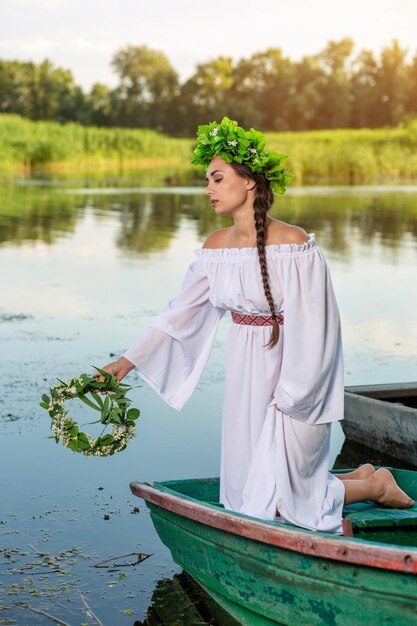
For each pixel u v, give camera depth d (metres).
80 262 14.63
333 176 39.62
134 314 10.56
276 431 4.13
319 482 4.19
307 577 3.58
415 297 11.86
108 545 4.88
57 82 93.06
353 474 4.47
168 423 6.85
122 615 4.18
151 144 47.94
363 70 109.56
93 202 25.45
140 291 12.03
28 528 5.07
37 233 18.50
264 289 4.08
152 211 23.17
